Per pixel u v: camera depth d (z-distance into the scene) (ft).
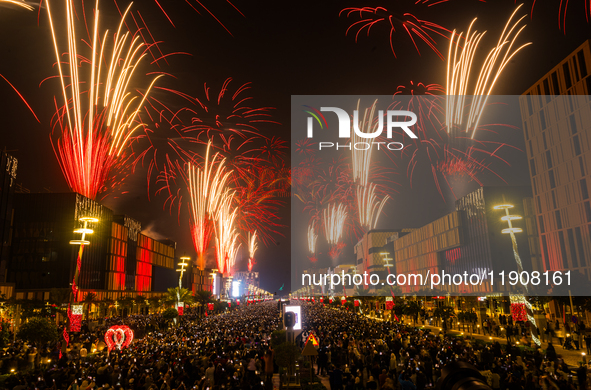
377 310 278.46
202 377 66.49
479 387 14.20
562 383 53.78
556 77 265.13
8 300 160.86
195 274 612.29
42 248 292.61
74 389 59.21
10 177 247.09
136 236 435.53
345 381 63.00
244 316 250.57
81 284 307.99
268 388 65.21
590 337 98.73
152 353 90.07
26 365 85.40
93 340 128.57
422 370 67.97
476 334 149.18
